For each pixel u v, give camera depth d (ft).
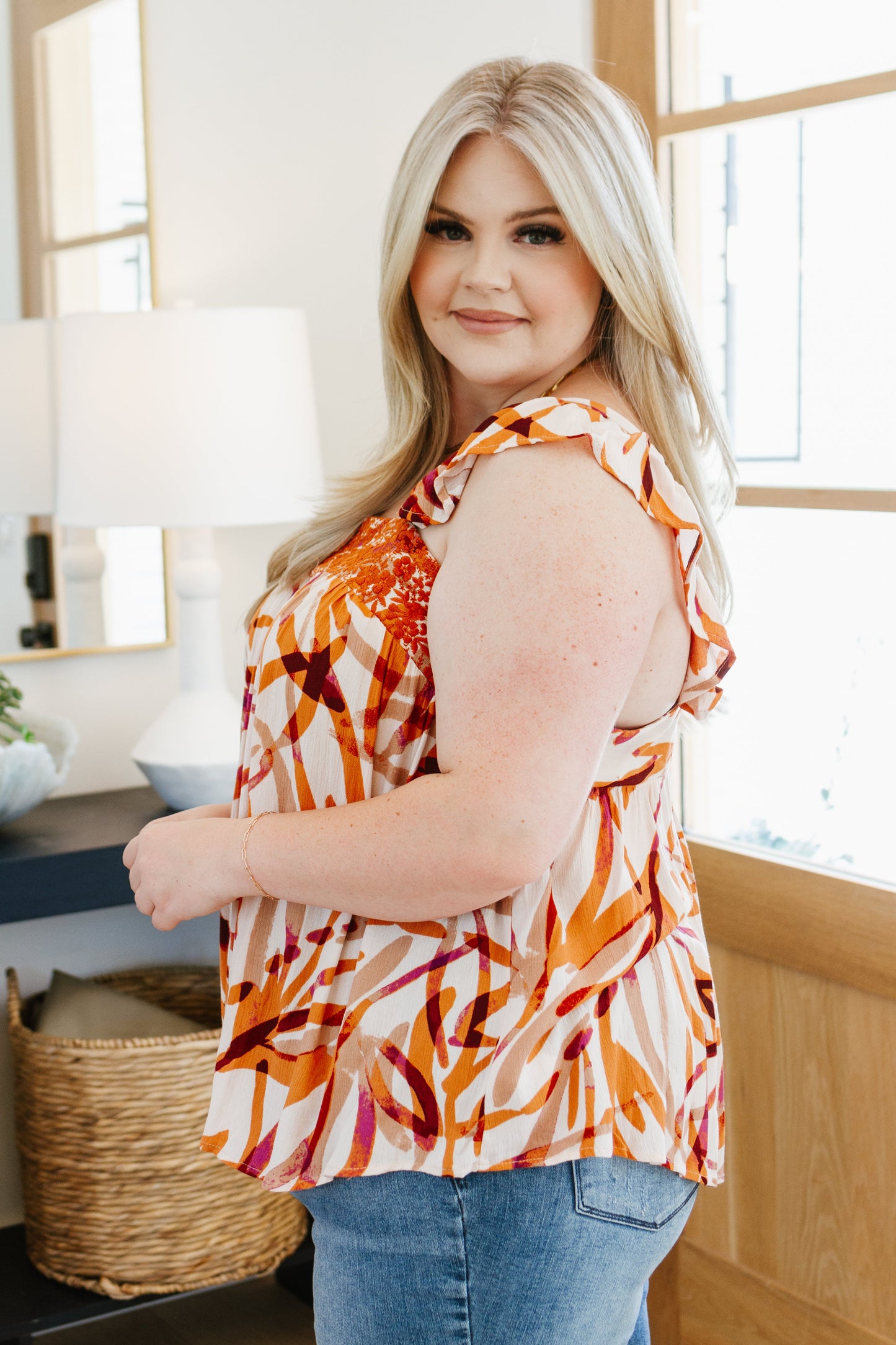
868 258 5.88
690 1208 3.77
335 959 3.52
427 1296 3.46
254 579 8.74
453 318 3.70
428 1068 3.38
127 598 8.20
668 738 3.66
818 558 6.23
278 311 7.26
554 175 3.37
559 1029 3.39
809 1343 6.44
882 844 6.07
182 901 3.59
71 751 7.43
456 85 3.59
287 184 8.45
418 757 3.52
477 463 3.31
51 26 7.63
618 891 3.51
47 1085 6.77
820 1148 6.34
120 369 6.91
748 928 6.53
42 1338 7.52
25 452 7.80
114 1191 6.73
